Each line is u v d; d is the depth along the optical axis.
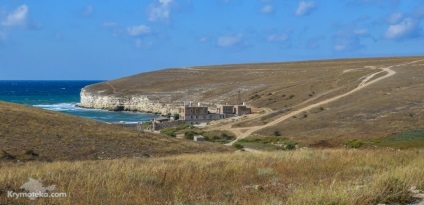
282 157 24.03
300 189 11.70
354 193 10.55
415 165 16.02
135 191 12.59
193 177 15.07
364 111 96.62
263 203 10.26
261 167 18.16
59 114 51.44
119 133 45.88
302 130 92.50
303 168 17.80
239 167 17.98
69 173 17.28
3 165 26.52
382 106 97.94
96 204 11.02
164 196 12.25
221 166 19.23
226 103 174.88
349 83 157.00
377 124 82.81
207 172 16.61
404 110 90.94
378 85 134.25
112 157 35.56
